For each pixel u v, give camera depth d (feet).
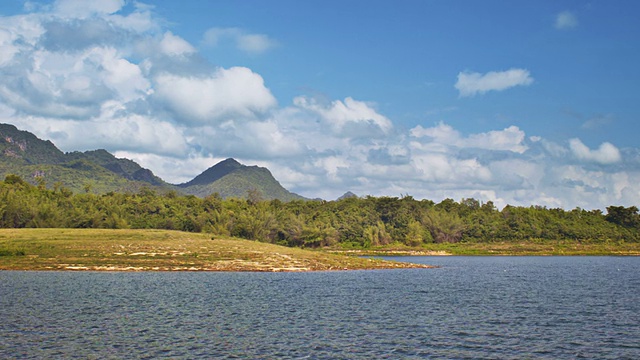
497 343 111.45
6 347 101.71
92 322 127.03
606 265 396.78
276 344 108.17
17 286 192.54
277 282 224.74
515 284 237.04
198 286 203.51
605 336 119.24
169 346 105.09
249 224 560.61
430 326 128.88
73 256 281.33
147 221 554.46
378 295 188.14
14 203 468.75
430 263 424.87
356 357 99.19
